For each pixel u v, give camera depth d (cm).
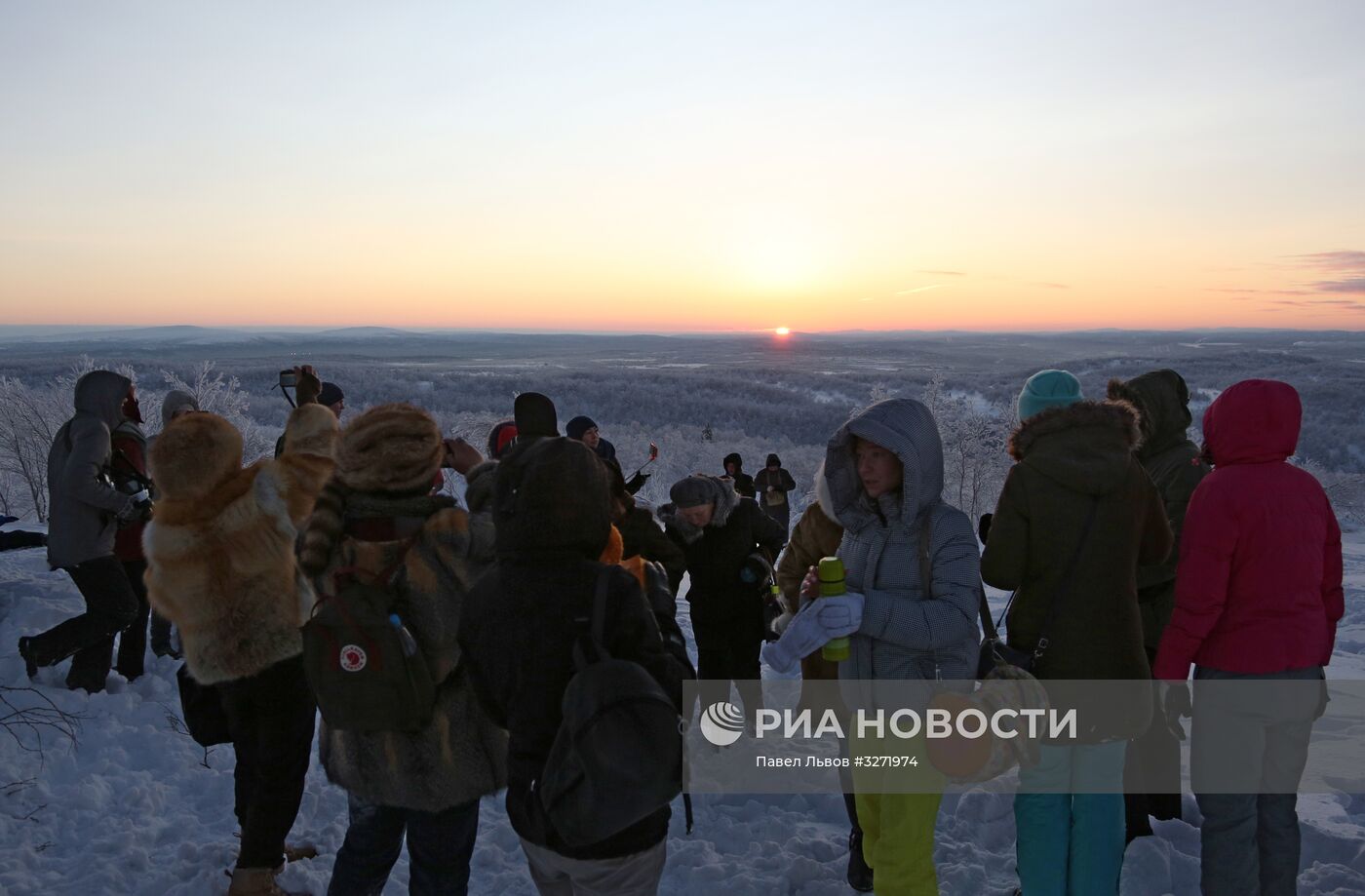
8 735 437
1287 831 284
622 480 357
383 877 286
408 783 263
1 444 1830
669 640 230
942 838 368
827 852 363
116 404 514
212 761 445
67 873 344
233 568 305
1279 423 266
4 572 738
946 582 266
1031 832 282
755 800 413
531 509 216
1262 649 270
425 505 270
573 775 193
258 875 310
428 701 255
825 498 290
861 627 264
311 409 329
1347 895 317
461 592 265
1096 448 275
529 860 232
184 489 306
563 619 212
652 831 219
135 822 382
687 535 465
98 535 492
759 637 475
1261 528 267
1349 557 1471
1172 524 352
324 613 252
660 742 192
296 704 317
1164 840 345
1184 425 367
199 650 307
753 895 332
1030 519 275
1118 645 271
